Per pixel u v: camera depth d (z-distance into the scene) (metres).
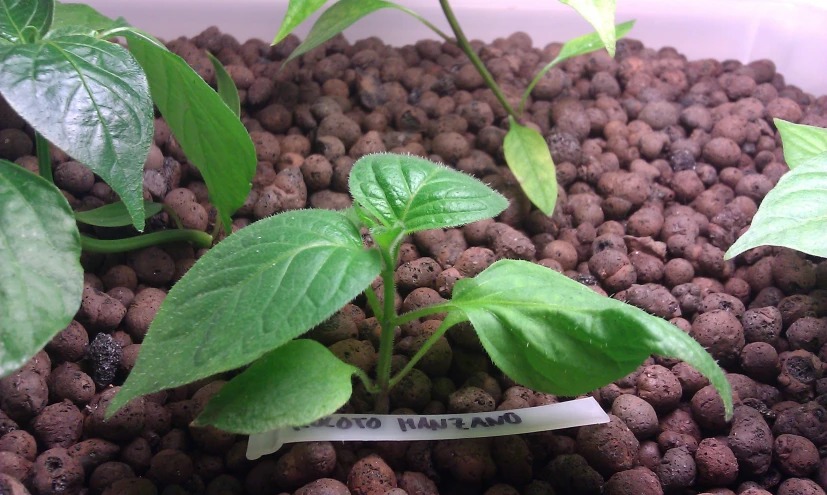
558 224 0.33
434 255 0.31
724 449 0.25
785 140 0.30
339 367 0.21
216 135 0.25
